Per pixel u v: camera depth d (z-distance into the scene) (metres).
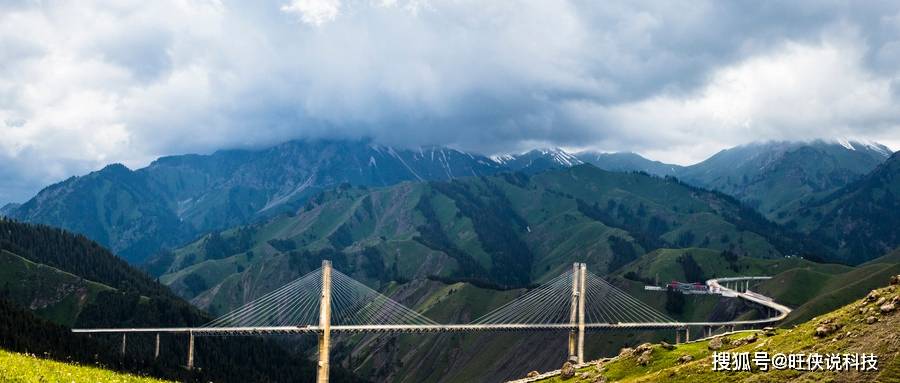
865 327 88.19
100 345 187.38
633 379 108.69
